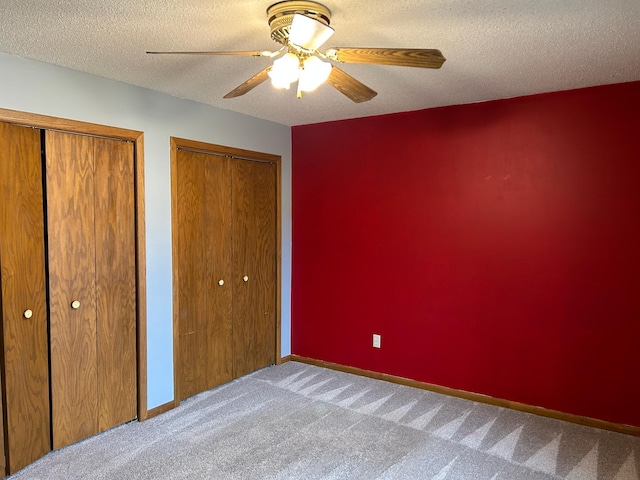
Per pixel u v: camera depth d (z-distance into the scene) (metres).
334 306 4.08
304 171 4.20
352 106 3.45
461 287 3.43
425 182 3.54
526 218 3.16
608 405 2.94
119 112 2.83
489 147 3.27
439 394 3.53
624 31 2.02
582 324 3.00
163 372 3.17
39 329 2.49
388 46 2.21
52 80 2.49
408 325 3.69
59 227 2.56
